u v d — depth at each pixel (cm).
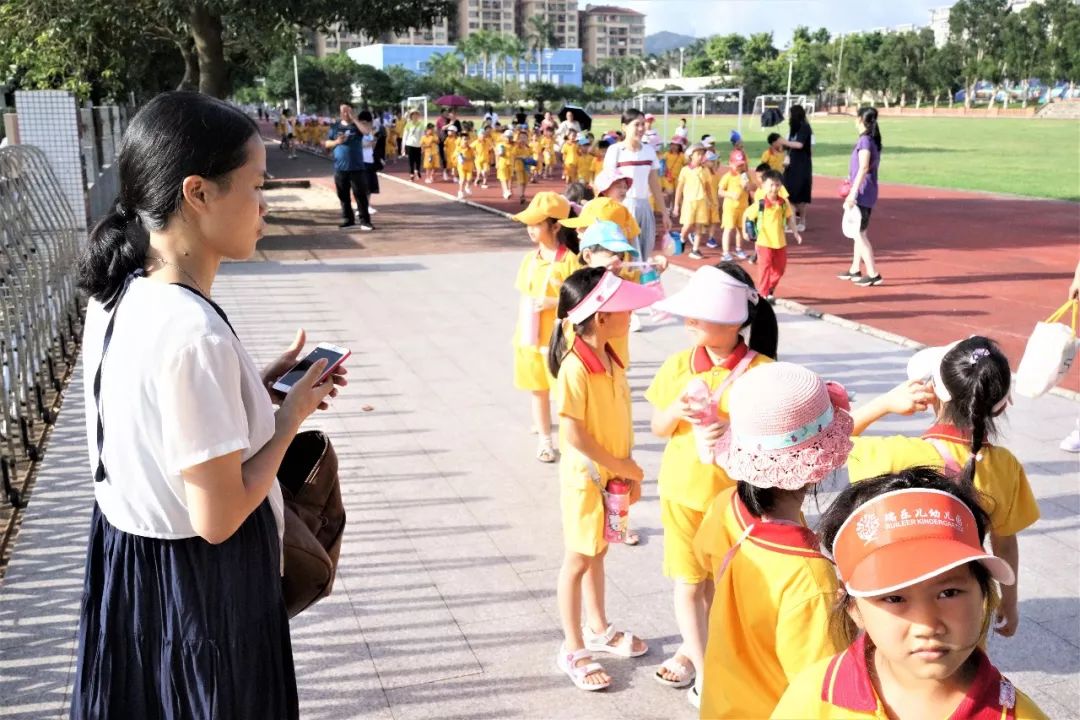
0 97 1766
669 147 1975
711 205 1373
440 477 565
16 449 604
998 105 11150
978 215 1800
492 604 425
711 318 327
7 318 598
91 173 1417
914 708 153
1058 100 9612
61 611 411
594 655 387
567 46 19600
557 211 557
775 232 1010
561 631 405
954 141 4547
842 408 252
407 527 500
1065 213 1811
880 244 1474
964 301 1055
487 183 2577
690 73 13712
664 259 657
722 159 3253
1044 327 461
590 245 547
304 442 251
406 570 455
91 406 204
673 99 10688
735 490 268
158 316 191
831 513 166
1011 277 1188
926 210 1886
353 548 477
